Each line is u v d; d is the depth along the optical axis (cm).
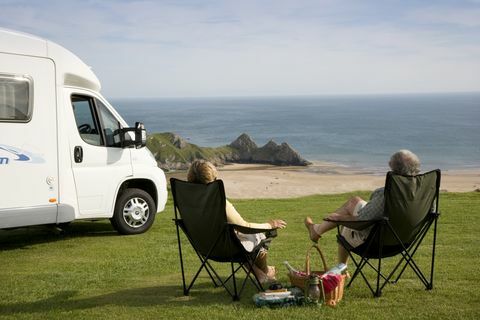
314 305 502
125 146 956
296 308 499
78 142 896
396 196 502
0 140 791
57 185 847
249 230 526
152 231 1002
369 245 525
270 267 605
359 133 13488
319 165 7488
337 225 543
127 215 965
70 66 877
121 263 732
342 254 570
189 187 525
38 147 827
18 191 808
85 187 899
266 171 6519
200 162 552
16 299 558
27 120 816
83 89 916
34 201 823
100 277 652
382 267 659
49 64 845
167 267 701
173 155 7019
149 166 994
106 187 925
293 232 973
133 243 884
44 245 873
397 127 15350
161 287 594
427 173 514
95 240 913
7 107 797
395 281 574
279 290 517
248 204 1502
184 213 539
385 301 516
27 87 817
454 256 724
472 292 541
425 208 523
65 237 944
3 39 801
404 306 500
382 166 7344
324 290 506
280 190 4494
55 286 611
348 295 538
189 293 566
